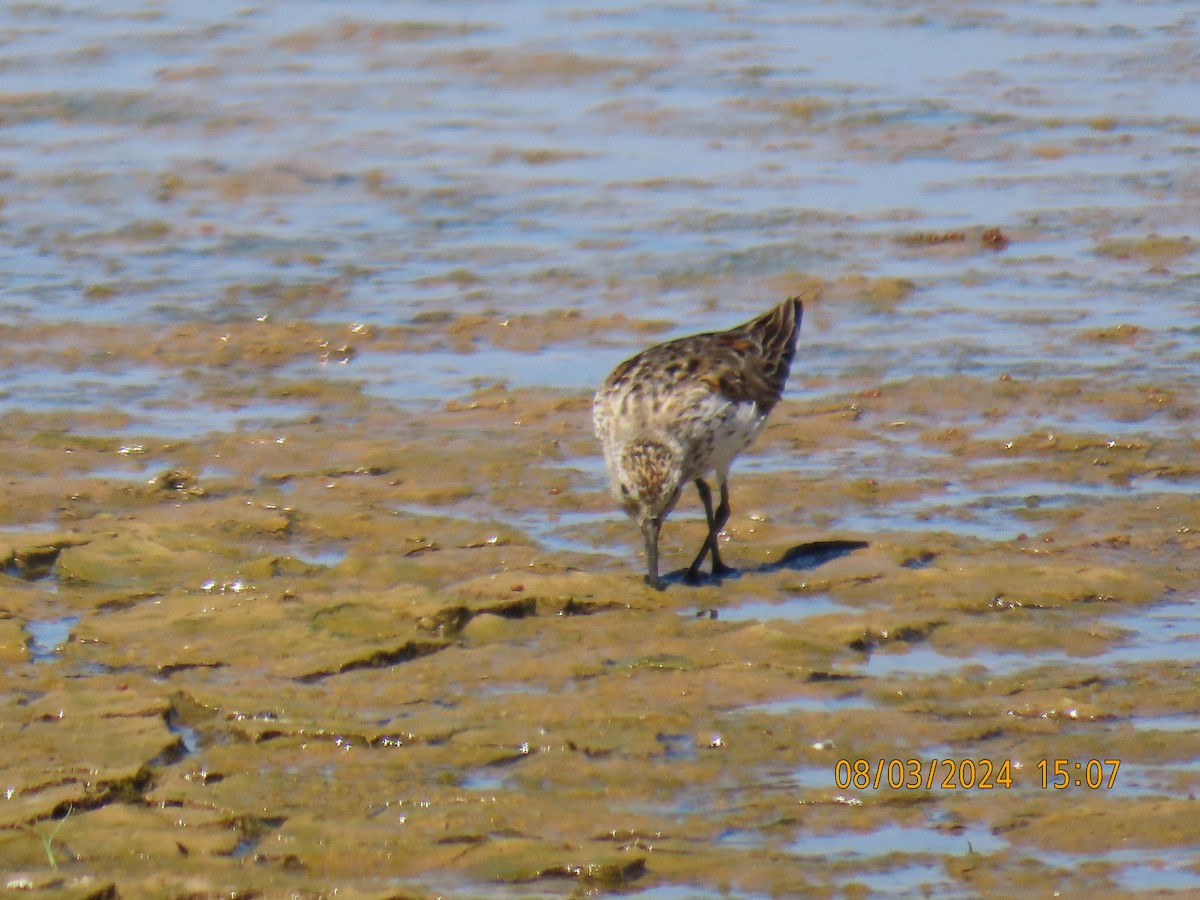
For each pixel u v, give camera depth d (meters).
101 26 31.78
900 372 17.30
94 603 12.09
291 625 11.66
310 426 16.02
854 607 12.22
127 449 15.34
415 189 23.67
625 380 13.17
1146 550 13.14
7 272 20.45
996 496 14.35
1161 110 26.70
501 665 11.18
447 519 13.85
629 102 27.39
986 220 21.97
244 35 31.16
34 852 8.91
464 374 17.52
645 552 13.14
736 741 10.10
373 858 8.91
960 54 29.97
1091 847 8.98
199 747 10.13
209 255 21.19
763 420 13.28
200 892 8.52
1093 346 17.88
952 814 9.34
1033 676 11.01
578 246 21.38
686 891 8.65
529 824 9.23
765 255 20.81
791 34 31.45
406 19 32.06
